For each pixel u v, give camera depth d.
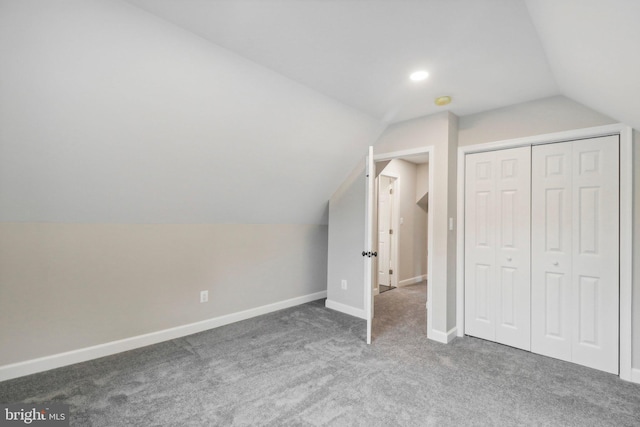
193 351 2.63
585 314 2.42
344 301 3.77
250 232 3.58
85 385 2.08
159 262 2.86
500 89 2.47
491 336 2.88
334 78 2.34
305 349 2.68
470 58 2.03
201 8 1.59
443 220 2.91
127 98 1.93
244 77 2.18
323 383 2.12
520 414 1.81
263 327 3.23
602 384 2.14
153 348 2.70
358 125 3.17
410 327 3.25
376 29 1.74
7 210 2.09
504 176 2.83
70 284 2.39
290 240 4.01
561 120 2.52
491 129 2.88
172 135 2.27
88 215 2.43
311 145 3.09
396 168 5.08
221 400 1.92
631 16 1.02
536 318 2.64
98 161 2.15
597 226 2.38
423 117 3.09
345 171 3.69
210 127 2.38
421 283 5.50
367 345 2.78
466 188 3.05
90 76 1.74
